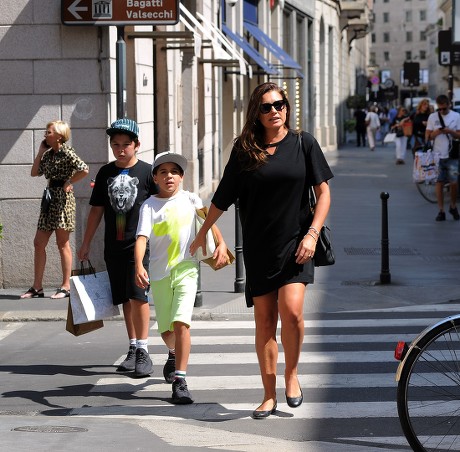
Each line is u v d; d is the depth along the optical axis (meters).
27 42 15.48
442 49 37.06
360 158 49.38
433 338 6.89
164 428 8.05
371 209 25.83
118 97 14.85
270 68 35.19
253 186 8.09
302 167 8.10
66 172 14.40
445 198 27.58
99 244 15.55
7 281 15.67
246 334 12.22
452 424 6.91
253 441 7.62
